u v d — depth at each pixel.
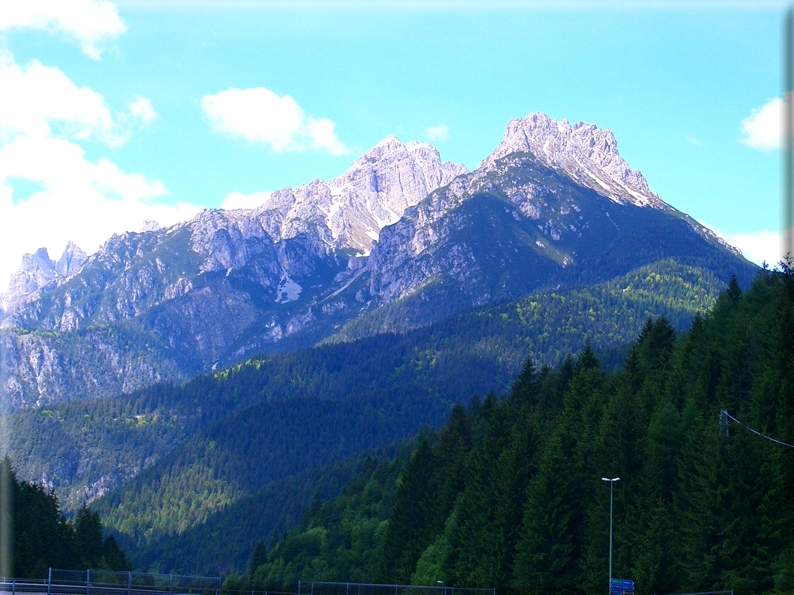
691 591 105.06
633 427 120.62
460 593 122.94
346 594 130.62
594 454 124.38
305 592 134.38
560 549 120.38
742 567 102.00
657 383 141.25
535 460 132.12
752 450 105.69
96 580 121.31
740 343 127.75
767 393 115.75
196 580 168.50
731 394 124.12
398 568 159.25
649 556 107.75
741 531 102.31
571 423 138.75
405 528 164.25
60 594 105.62
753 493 103.94
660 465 117.94
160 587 122.38
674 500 113.00
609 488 117.62
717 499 103.62
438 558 141.62
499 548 126.94
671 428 120.25
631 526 112.31
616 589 103.75
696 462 109.75
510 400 178.50
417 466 171.12
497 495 132.62
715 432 108.62
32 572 154.38
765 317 132.62
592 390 146.00
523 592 120.75
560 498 122.06
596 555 114.81
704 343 141.62
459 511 142.00
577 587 118.44
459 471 158.88
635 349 157.75
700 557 103.94
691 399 123.56
